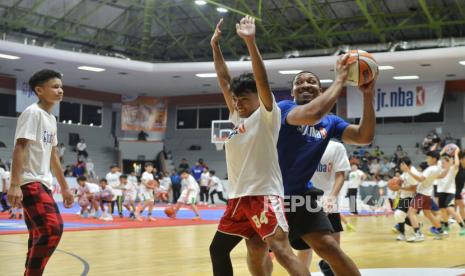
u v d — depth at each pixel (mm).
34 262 3844
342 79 2975
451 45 20344
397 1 20406
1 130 25141
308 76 3654
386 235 11391
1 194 14531
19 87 24188
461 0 19453
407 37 22609
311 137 3572
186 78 24516
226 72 3893
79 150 25953
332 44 23516
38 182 3928
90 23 23281
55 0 21516
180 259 7238
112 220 14586
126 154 28500
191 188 15672
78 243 9023
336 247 3523
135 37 25141
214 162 28641
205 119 29641
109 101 28625
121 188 15289
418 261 7309
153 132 29203
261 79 3080
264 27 23000
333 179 5523
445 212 12148
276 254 3145
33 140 3887
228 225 3438
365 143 3410
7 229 11102
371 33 22469
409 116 25641
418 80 23656
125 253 7801
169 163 28422
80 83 26172
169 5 22531
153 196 14883
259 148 3242
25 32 22656
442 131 24922
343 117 25891
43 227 3861
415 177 10500
